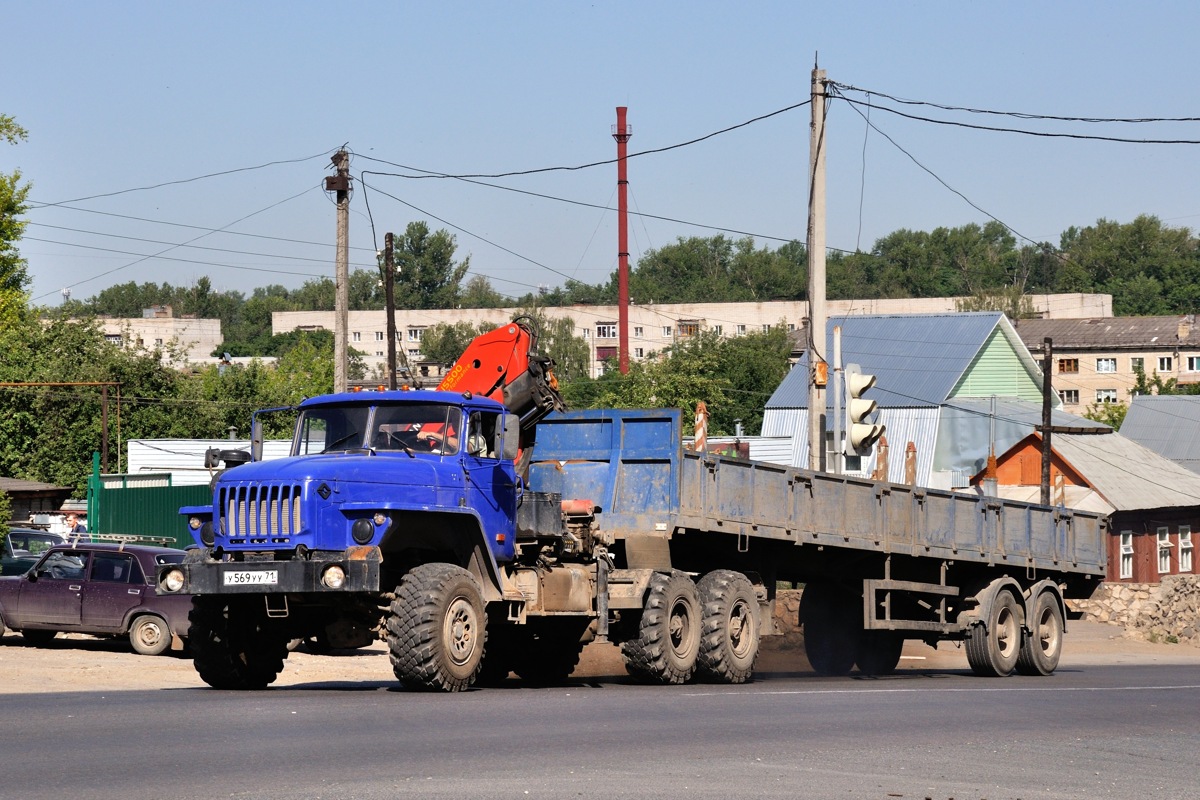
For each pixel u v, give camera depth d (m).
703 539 20.56
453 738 11.54
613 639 19.30
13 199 57.44
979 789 10.31
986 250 178.38
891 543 23.88
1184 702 18.77
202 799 8.60
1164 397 83.75
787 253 194.12
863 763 11.27
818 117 31.52
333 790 9.03
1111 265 175.25
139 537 28.88
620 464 20.14
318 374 91.88
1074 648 41.62
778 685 19.72
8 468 62.19
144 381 70.25
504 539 17.25
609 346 140.38
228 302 198.50
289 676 22.02
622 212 86.88
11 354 67.12
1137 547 60.19
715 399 80.25
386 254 43.72
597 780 9.84
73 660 24.12
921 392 71.06
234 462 17.42
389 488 15.85
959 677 25.34
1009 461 63.53
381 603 15.96
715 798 9.36
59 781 9.08
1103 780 11.05
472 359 20.14
